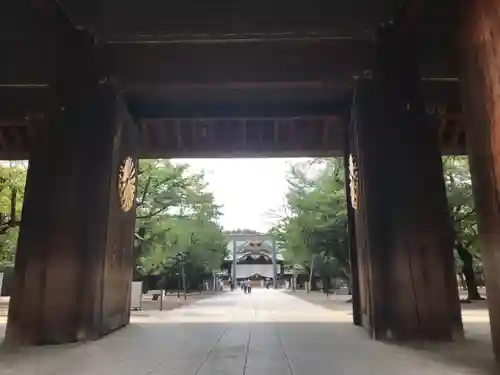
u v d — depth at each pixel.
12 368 8.20
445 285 11.99
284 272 111.19
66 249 12.35
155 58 13.63
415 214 12.49
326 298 44.19
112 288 14.18
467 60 8.29
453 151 19.45
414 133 13.04
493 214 7.37
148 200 29.09
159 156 19.52
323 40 13.20
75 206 12.66
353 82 13.95
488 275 7.59
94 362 8.71
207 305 30.83
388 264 12.29
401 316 11.84
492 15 7.28
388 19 11.90
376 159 13.05
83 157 13.01
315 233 33.97
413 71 13.27
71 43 12.86
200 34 12.59
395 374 7.42
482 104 7.69
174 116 17.11
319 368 7.95
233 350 10.07
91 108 13.41
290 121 18.23
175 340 11.91
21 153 19.64
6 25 12.20
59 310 11.95
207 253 53.22
